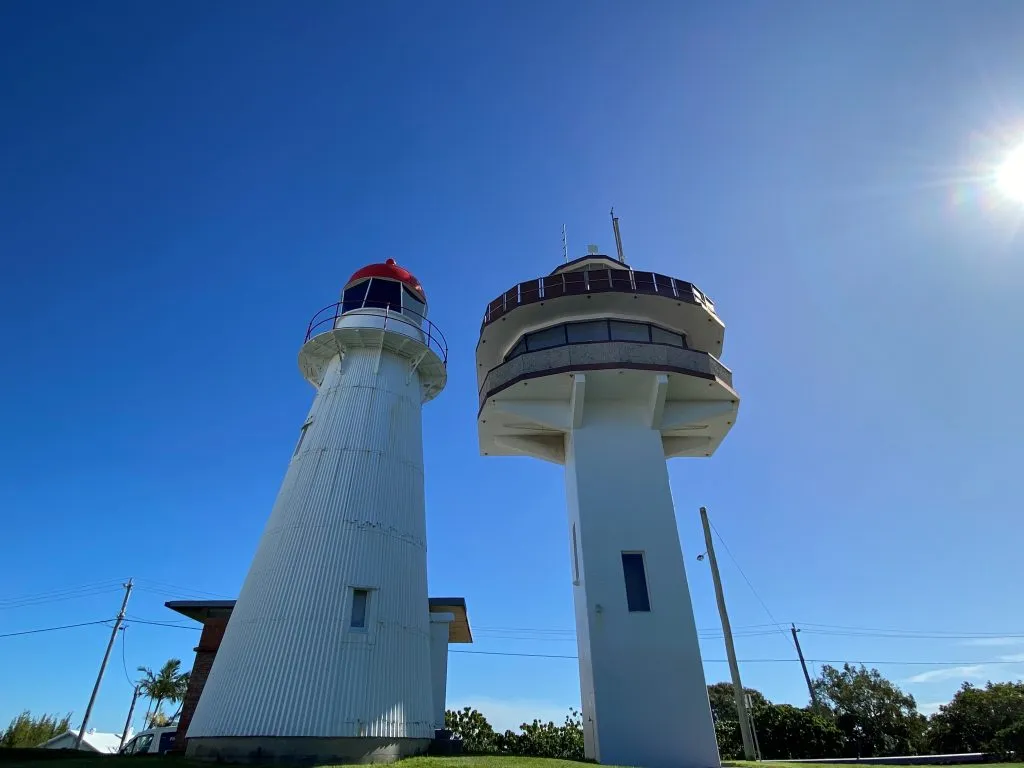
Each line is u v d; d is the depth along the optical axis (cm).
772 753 3603
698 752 1638
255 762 1229
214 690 1384
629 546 1927
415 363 2042
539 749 3344
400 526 1691
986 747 3822
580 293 2206
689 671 1741
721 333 2389
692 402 2208
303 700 1303
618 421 2150
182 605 2186
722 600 2866
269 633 1402
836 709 4503
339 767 1142
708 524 3055
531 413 2166
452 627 2758
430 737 1525
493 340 2428
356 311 2041
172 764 1189
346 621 1439
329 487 1639
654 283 2252
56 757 1333
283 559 1523
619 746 1630
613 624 1798
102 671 4162
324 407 1842
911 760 2988
